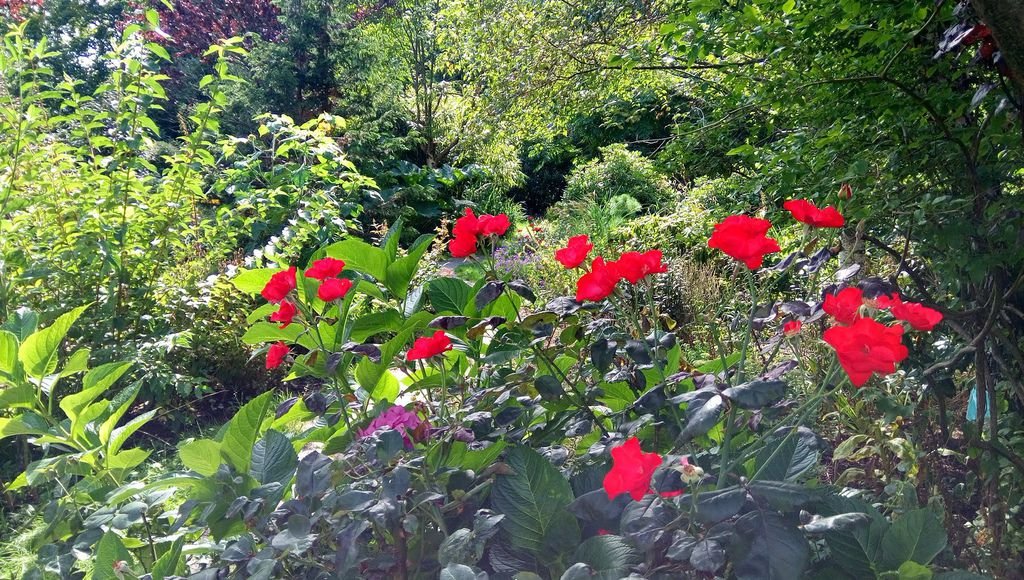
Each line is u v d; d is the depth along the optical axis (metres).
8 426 2.42
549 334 1.88
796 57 2.76
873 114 2.48
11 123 4.34
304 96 11.33
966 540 2.38
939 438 2.69
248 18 15.87
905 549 1.43
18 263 4.28
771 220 2.88
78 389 4.28
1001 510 2.21
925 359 2.51
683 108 6.27
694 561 1.22
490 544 1.74
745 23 2.72
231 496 1.76
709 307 4.39
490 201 12.78
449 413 2.02
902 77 2.38
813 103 2.64
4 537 3.29
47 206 4.50
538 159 15.81
